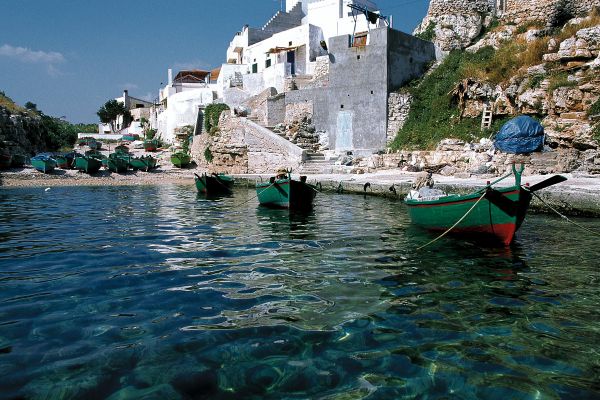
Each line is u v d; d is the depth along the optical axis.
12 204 21.31
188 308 6.43
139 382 4.40
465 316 6.13
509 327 5.75
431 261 9.18
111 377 4.49
